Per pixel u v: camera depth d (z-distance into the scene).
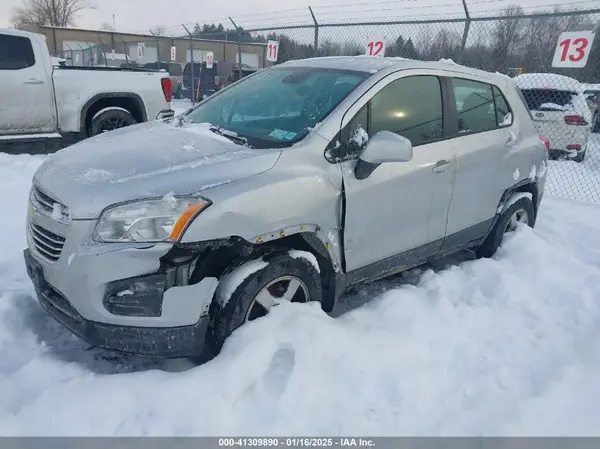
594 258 4.85
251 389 2.63
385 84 3.52
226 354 2.72
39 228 2.89
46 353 2.94
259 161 2.93
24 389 2.63
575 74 10.66
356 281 3.45
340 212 3.17
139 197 2.57
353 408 2.62
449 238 4.03
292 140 3.18
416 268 4.54
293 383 2.65
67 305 2.67
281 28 11.46
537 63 8.80
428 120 3.77
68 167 2.93
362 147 3.27
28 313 3.37
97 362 2.99
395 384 2.78
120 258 2.50
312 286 3.12
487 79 4.39
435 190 3.74
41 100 7.73
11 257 4.26
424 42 9.40
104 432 2.36
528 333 3.39
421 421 2.60
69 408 2.45
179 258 2.59
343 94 3.43
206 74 20.81
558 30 8.45
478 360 3.09
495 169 4.27
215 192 2.68
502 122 4.48
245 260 2.86
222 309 2.76
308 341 2.84
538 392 2.80
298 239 3.11
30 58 7.61
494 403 2.72
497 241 4.58
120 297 2.54
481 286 3.94
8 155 7.52
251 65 21.78
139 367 2.97
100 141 3.40
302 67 4.01
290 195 2.89
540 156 4.80
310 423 2.51
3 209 5.39
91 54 25.80
